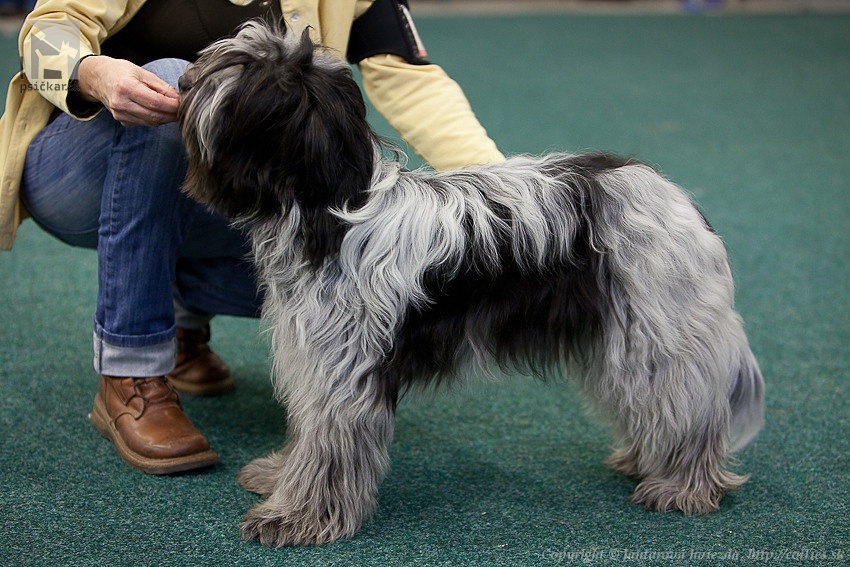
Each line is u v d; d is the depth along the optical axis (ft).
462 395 9.77
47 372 10.94
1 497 8.29
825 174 20.86
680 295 8.08
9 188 8.77
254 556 7.55
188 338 10.71
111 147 8.55
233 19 8.75
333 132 7.21
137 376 9.05
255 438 9.79
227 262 9.98
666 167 20.95
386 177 7.70
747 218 17.62
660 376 8.20
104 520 8.00
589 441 10.01
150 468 8.78
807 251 15.93
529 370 8.32
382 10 9.37
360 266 7.52
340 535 7.86
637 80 31.30
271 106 7.04
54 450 9.22
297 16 8.70
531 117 25.49
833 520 8.32
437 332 7.78
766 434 9.98
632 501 8.67
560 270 7.86
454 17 46.91
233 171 7.30
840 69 34.01
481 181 8.02
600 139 23.29
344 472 7.79
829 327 12.91
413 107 9.28
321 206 7.36
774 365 11.71
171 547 7.63
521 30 42.47
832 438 9.88
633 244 7.92
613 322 8.02
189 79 7.43
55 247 15.38
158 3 8.71
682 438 8.45
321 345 7.64
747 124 25.53
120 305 8.84
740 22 46.01
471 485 8.95
